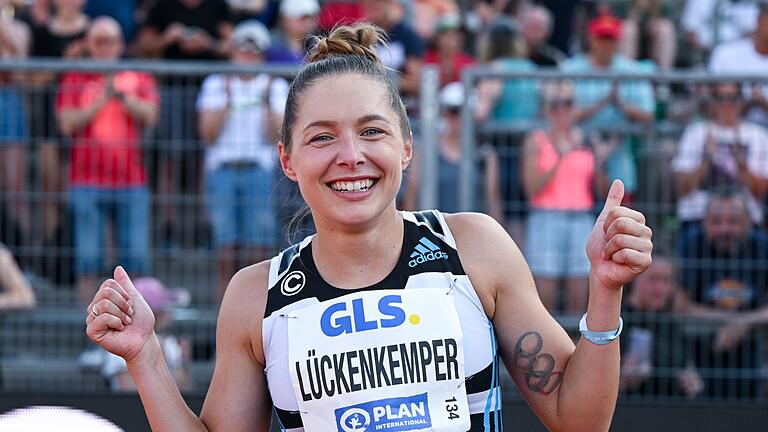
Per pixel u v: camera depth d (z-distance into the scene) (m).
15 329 15.36
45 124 15.11
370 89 6.78
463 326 6.80
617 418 13.49
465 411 6.73
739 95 14.96
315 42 7.90
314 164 6.70
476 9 23.31
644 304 14.74
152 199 15.25
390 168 6.73
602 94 15.36
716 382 14.66
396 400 6.68
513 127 15.19
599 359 6.59
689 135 15.10
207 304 15.34
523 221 15.22
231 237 15.21
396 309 6.77
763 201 15.04
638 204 15.13
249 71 14.82
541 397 6.93
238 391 7.10
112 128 15.11
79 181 15.17
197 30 19.17
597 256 6.48
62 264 15.32
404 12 20.38
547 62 19.00
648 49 20.67
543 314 7.02
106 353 15.21
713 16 21.94
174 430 6.93
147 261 15.34
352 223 6.67
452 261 6.93
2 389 14.07
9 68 14.76
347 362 6.73
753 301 14.76
